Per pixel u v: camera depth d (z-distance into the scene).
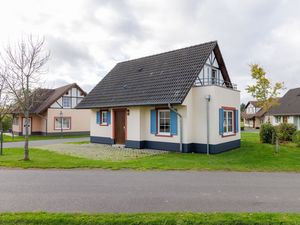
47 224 4.58
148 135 15.75
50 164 10.27
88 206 5.51
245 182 7.69
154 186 7.16
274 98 24.66
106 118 18.50
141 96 15.36
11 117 34.81
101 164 10.29
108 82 19.70
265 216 4.86
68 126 31.70
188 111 14.03
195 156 12.77
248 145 17.06
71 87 31.94
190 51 16.72
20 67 11.91
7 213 5.00
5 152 14.57
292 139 18.56
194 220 4.65
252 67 24.31
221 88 14.34
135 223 4.57
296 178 8.26
